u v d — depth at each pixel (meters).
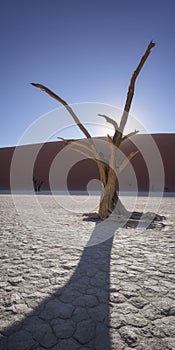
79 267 3.32
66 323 2.01
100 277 2.97
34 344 1.76
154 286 2.72
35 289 2.63
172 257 3.78
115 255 3.88
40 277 2.97
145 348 1.71
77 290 2.61
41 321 2.04
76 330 1.92
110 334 1.87
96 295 2.50
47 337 1.84
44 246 4.44
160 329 1.93
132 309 2.23
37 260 3.63
